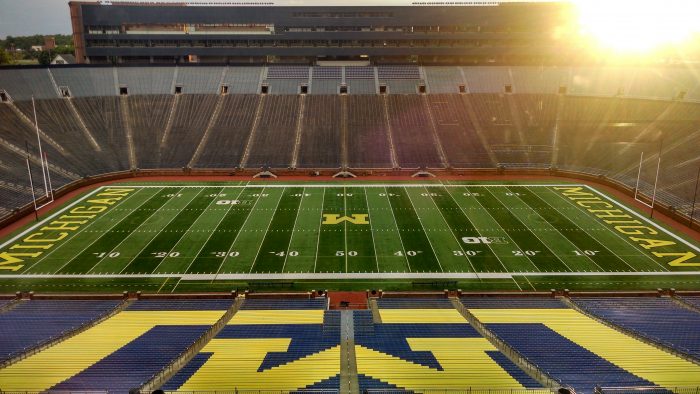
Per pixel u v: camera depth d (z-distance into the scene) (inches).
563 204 1718.8
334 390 649.6
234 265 1269.7
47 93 2310.5
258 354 793.6
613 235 1450.5
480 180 2017.7
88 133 2193.7
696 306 1060.5
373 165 2144.4
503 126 2356.1
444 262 1284.4
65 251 1346.0
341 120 2385.6
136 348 826.8
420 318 990.4
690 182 1706.4
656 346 832.9
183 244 1390.3
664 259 1299.2
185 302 1088.8
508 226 1518.2
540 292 1127.6
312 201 1753.2
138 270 1242.6
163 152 2181.3
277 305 1067.9
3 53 4330.7
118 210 1659.7
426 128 2352.4
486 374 708.0
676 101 2242.9
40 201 1712.6
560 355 783.1
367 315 996.6
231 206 1699.1
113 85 2461.9
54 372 728.3
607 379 683.4
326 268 1254.9
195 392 651.5
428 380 684.1
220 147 2223.2
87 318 991.6
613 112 2320.4
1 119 2074.3
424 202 1742.1
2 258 1302.9
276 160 2164.1
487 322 959.0
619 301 1083.9
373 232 1472.7
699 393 634.2
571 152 2171.5
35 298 1112.2
